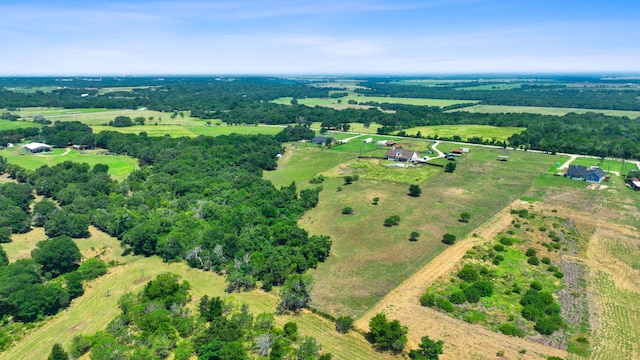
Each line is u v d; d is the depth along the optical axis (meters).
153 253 83.69
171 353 53.19
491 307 62.88
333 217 101.69
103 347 51.62
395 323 54.56
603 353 52.69
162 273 75.12
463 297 64.25
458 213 102.94
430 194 118.19
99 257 82.69
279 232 86.62
